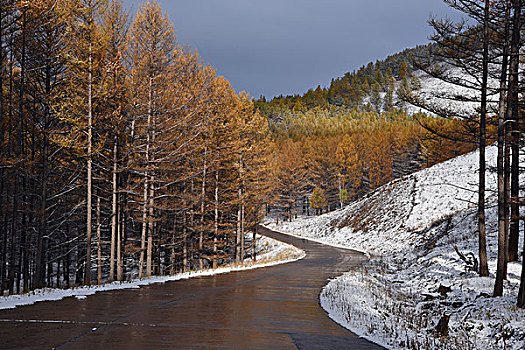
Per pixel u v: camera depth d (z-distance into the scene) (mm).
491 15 17188
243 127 35625
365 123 188250
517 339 10773
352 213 71938
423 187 58312
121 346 7320
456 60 18500
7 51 17828
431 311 15727
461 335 12016
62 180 24250
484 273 18344
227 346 7551
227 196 35562
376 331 9828
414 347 8406
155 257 34531
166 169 24797
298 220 93812
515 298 14469
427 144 78562
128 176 25469
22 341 7574
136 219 24797
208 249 36906
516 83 16688
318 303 13633
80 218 26938
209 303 13164
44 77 20281
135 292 15672
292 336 8641
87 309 11391
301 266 32281
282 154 102625
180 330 8867
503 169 17188
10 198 21547
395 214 56844
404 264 31422
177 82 25844
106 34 20625
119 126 22578
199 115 29234
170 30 23547
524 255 13469
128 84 22234
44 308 11461
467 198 48469
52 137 19422
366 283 21406
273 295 15445
